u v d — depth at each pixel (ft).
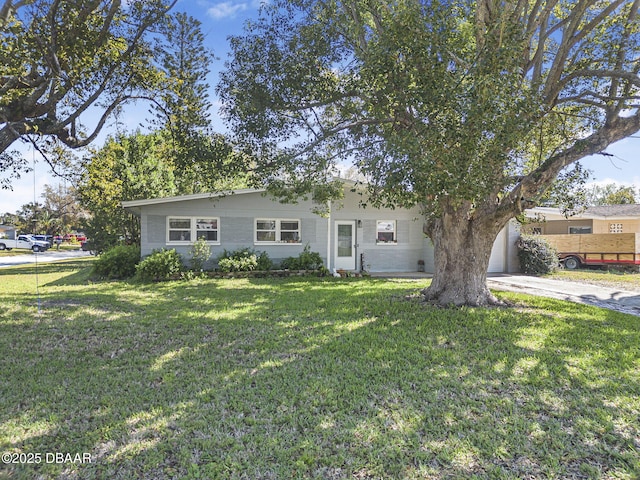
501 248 51.21
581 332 19.39
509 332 19.24
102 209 59.11
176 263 39.81
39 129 20.92
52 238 131.44
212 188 30.40
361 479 8.09
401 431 9.91
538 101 17.26
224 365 14.66
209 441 9.44
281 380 13.21
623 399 11.88
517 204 22.20
